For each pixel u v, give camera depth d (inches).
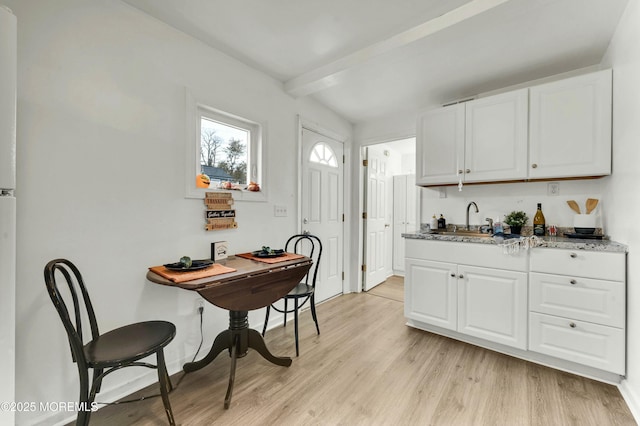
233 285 62.2
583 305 68.4
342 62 86.2
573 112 77.1
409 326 102.3
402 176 181.8
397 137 130.8
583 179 85.3
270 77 98.4
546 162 80.9
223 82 83.5
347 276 142.7
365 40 77.6
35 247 51.9
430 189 117.6
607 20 65.9
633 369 59.3
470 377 70.2
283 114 103.7
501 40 73.8
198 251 78.0
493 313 81.4
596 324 66.8
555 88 79.7
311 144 118.8
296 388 66.1
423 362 77.4
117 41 62.1
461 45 75.9
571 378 69.4
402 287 155.3
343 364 76.5
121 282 63.2
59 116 54.4
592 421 55.2
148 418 56.5
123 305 63.6
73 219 56.4
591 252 67.4
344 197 140.2
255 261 78.8
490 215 102.7
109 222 61.3
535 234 90.9
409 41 71.9
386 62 82.3
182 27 71.9
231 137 89.8
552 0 56.6
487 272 82.4
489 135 90.0
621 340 63.7
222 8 64.8
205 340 79.9
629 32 60.6
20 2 50.0
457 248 88.0
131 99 64.4
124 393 63.6
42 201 52.6
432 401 61.4
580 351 68.9
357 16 67.4
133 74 64.7
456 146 96.4
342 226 139.6
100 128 59.8
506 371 72.9
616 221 70.2
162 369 52.7
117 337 54.2
